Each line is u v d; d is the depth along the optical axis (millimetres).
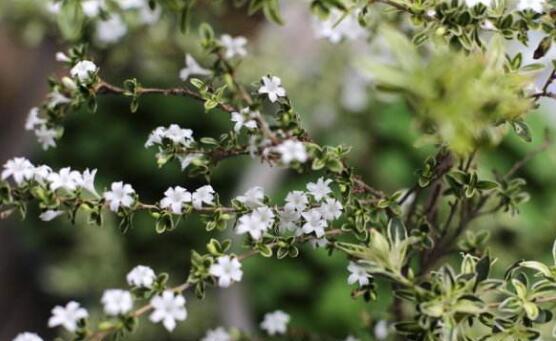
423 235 501
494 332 482
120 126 1013
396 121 997
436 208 542
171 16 685
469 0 473
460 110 433
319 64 885
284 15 890
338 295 909
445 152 491
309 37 880
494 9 489
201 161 497
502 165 949
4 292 1049
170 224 489
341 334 890
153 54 712
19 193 488
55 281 924
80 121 1016
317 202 491
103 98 1024
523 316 479
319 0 485
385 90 438
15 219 1008
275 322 573
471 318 479
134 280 466
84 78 502
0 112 1150
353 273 493
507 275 492
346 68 888
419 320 472
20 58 1230
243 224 481
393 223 497
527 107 457
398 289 495
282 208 493
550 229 892
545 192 960
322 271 942
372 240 484
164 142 496
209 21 697
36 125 562
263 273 932
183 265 934
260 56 834
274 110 656
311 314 911
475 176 489
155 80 790
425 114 436
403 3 487
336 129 959
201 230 940
